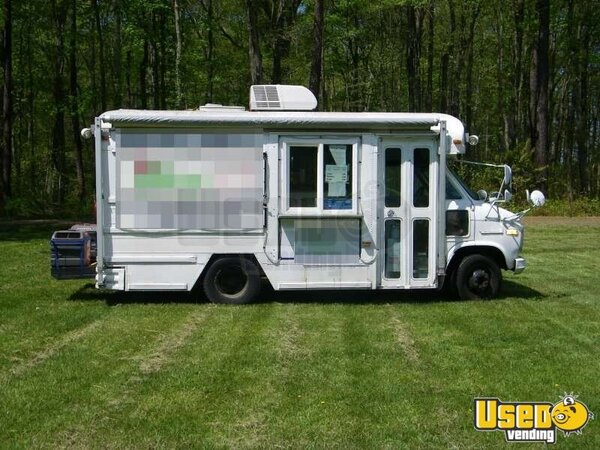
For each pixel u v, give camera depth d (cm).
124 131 827
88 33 2895
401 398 514
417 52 2992
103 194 830
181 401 506
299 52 2617
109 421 468
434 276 868
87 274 876
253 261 859
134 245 836
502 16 3109
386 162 859
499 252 899
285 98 881
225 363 599
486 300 890
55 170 3272
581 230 1886
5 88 2494
